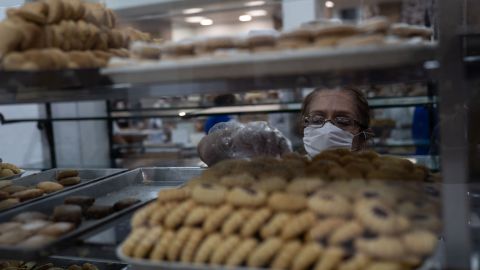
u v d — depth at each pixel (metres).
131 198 1.33
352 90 1.63
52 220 1.19
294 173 1.09
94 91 1.07
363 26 0.90
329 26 0.90
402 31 0.96
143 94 1.10
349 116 1.60
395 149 2.00
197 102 1.86
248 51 0.93
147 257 0.98
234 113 1.77
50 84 1.04
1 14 1.29
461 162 0.87
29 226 1.13
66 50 1.07
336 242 0.85
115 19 1.28
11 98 1.19
